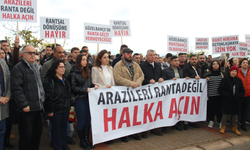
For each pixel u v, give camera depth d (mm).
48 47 5324
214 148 3617
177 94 4523
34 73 2951
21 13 4477
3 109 2861
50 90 2939
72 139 3816
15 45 3631
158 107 4246
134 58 5164
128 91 3879
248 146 3936
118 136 3705
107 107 3615
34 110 2910
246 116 4977
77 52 4523
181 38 6395
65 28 5168
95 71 3654
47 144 3742
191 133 4426
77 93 3312
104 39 6008
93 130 3439
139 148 3527
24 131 2902
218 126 5020
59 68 3027
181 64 5586
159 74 4473
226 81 4355
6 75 2926
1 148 2893
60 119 3096
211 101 4891
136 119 3947
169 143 3791
